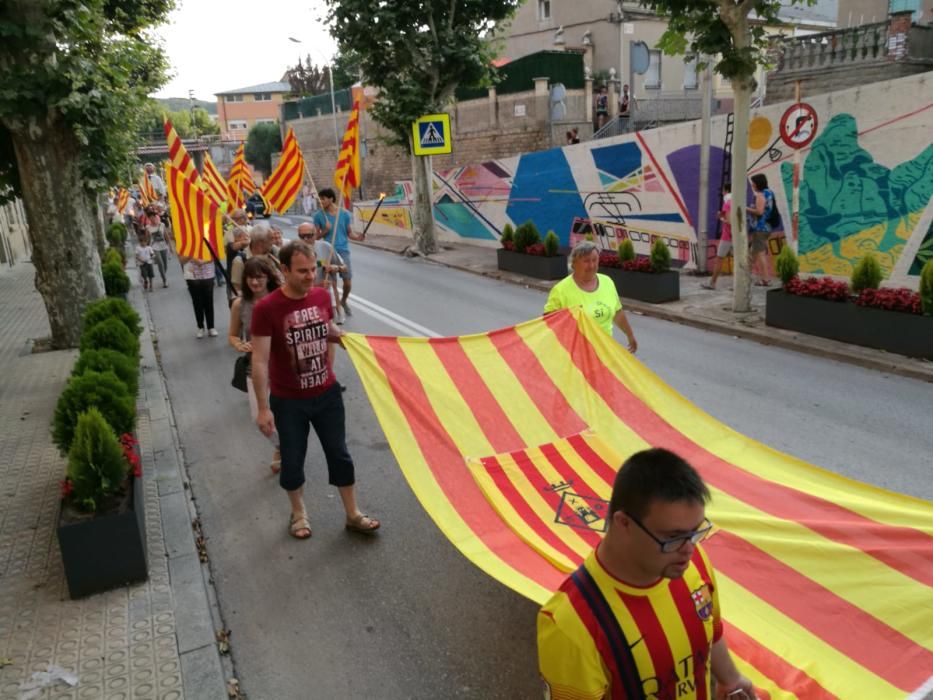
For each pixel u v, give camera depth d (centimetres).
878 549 377
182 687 382
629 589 204
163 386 944
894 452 655
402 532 548
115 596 464
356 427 770
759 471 486
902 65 1656
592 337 589
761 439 696
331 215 1156
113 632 427
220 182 1647
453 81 2125
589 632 201
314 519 574
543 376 568
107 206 3347
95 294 1127
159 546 527
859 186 1245
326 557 518
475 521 445
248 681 395
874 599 354
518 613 445
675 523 189
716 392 837
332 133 4512
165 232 1847
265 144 5994
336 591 475
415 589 474
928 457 642
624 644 201
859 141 1230
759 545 395
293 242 494
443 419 514
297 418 519
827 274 1326
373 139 4056
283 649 420
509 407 538
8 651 412
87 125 1019
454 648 414
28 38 909
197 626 432
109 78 1088
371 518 571
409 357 543
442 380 538
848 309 974
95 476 472
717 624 234
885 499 439
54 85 947
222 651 419
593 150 1778
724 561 391
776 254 1416
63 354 1084
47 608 453
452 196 2403
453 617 443
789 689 309
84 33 967
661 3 1088
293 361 506
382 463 676
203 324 1216
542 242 1734
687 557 196
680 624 207
